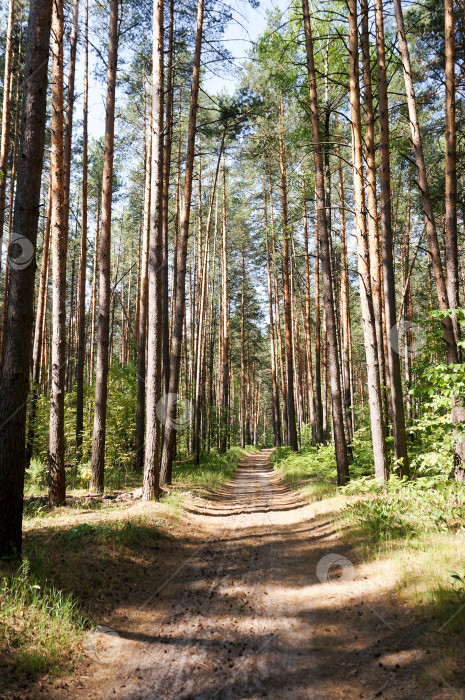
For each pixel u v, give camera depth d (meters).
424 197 10.28
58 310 10.44
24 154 6.01
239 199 31.23
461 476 8.98
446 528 6.59
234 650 4.33
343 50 15.65
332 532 8.23
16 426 5.77
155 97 11.06
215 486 15.85
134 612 5.25
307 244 25.81
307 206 21.47
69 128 14.66
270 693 3.57
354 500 9.98
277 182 27.48
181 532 8.84
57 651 4.07
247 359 50.09
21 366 5.86
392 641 4.09
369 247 12.74
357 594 5.30
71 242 33.69
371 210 12.16
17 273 5.94
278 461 24.75
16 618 4.36
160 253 11.11
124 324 35.19
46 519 8.50
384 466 10.83
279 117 21.98
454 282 9.62
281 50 14.23
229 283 39.41
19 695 3.43
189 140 14.27
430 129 15.80
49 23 6.25
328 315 12.74
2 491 5.66
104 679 3.85
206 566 6.99
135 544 7.32
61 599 4.86
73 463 16.81
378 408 11.02
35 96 6.09
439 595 4.42
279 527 9.55
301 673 3.85
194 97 14.15
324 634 4.52
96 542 6.85
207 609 5.35
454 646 3.69
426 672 3.49
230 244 35.25
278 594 5.73
